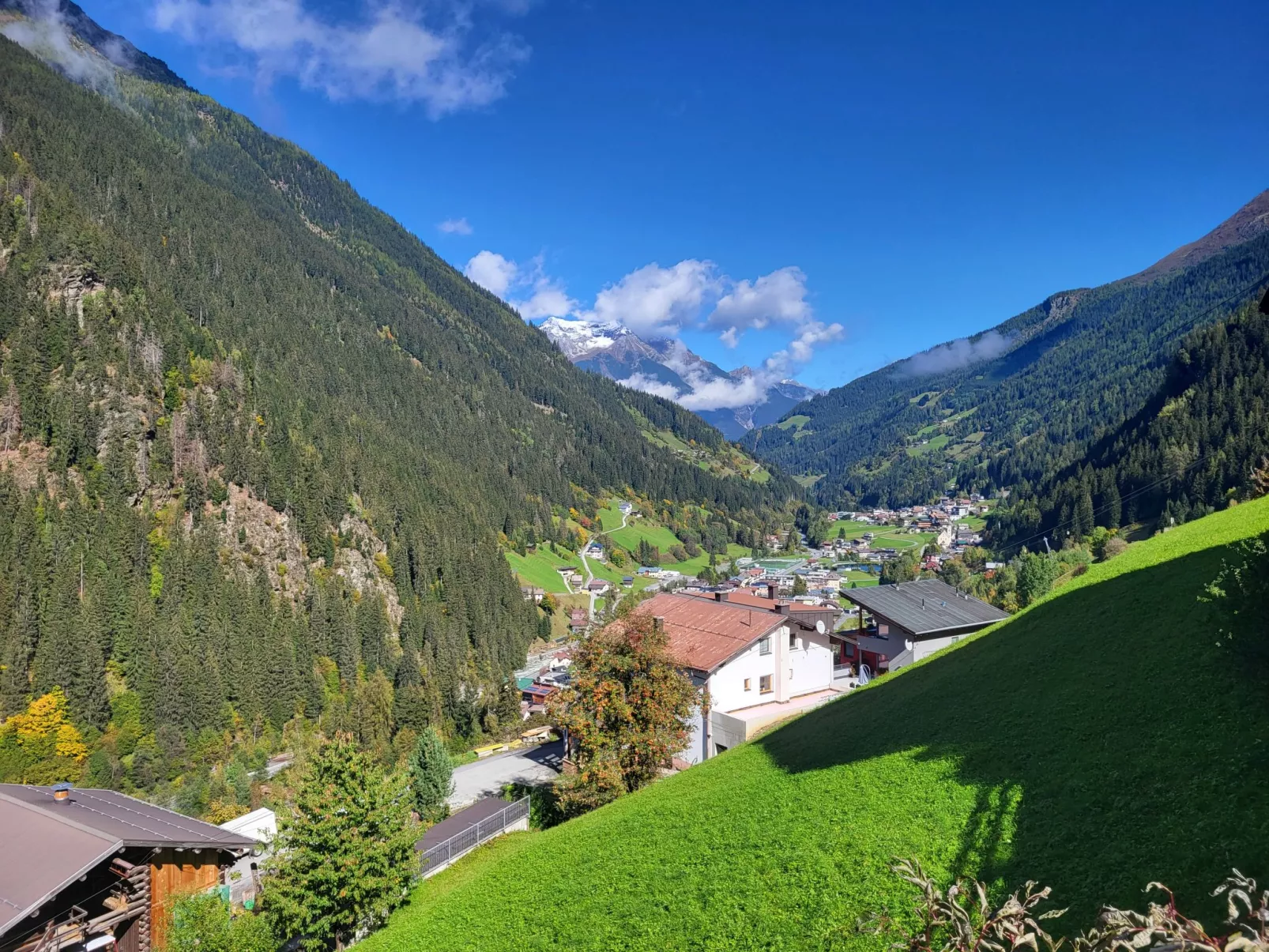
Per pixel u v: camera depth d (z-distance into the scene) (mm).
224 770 109688
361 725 124188
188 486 156125
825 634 65438
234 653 130375
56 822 23562
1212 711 14562
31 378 149375
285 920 26234
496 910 21578
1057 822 13641
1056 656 22859
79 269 169375
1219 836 10922
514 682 123000
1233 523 31344
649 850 21062
